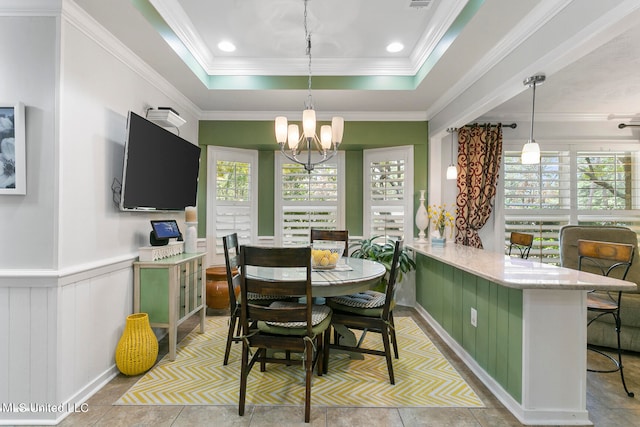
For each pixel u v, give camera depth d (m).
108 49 2.20
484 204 3.92
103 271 2.10
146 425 1.69
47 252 1.76
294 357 2.48
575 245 3.10
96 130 2.09
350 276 2.10
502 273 1.93
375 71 3.19
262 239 4.44
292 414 1.79
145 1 2.02
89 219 2.02
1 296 1.75
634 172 4.11
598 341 2.67
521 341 1.77
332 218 4.38
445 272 2.87
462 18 2.17
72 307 1.85
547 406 1.73
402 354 2.56
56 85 1.77
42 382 1.75
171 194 2.82
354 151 4.41
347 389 2.04
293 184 4.40
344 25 2.53
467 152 3.94
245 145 4.05
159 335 2.85
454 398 1.95
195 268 2.82
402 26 2.55
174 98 3.22
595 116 4.05
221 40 2.78
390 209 4.11
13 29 1.77
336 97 3.42
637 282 2.89
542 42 1.96
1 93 1.76
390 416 1.78
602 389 2.08
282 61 3.14
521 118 4.08
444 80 2.98
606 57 2.56
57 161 1.77
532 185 4.07
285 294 1.75
